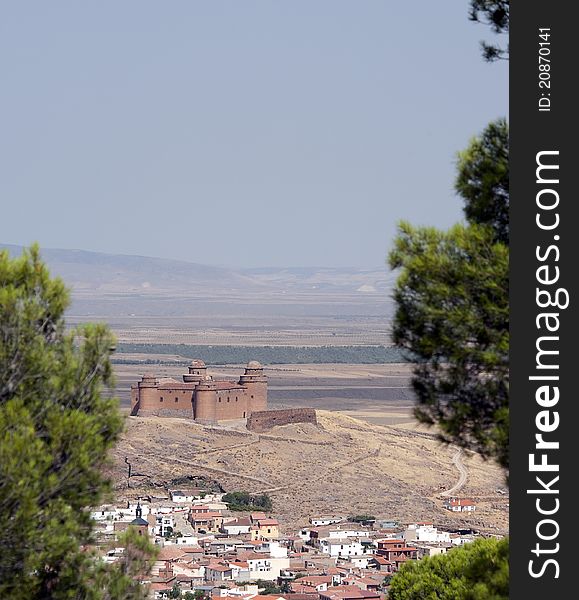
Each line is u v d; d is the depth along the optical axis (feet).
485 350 256.93
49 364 299.58
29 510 274.16
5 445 275.80
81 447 287.69
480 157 272.72
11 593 277.64
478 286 257.96
